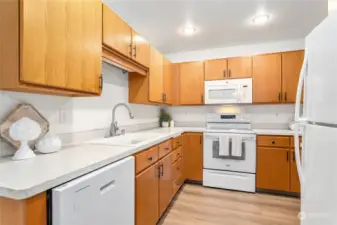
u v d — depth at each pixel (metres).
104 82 2.10
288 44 3.12
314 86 1.22
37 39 1.02
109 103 2.18
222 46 3.40
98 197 1.05
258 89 3.00
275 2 2.02
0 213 0.77
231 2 2.02
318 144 1.15
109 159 1.18
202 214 2.18
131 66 2.10
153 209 1.83
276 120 3.21
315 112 1.20
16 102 1.24
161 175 2.06
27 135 1.15
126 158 1.38
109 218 1.14
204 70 3.29
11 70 0.98
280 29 2.68
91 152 1.31
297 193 2.61
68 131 1.64
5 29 0.98
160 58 2.80
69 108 1.66
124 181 1.31
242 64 3.07
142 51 2.23
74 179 0.93
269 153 2.72
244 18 2.35
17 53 0.96
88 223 0.97
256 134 2.78
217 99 3.20
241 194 2.72
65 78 1.19
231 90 3.12
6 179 0.80
